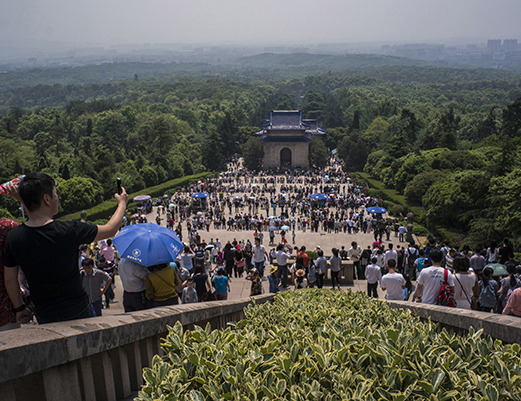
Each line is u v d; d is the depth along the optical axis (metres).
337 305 9.26
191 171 110.06
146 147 130.00
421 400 3.87
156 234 9.09
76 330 4.46
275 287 20.89
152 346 6.39
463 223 56.31
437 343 5.12
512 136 99.31
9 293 4.73
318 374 4.45
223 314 10.19
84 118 186.62
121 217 5.42
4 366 3.59
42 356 3.97
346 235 55.66
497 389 3.94
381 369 4.46
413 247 22.50
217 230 58.97
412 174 77.19
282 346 5.31
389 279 12.90
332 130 146.12
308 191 86.44
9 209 65.19
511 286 13.12
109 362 5.16
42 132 175.38
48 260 4.61
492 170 53.09
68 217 66.31
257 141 117.38
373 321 7.48
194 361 4.53
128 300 8.95
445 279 9.63
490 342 5.01
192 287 13.50
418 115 177.38
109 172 83.62
